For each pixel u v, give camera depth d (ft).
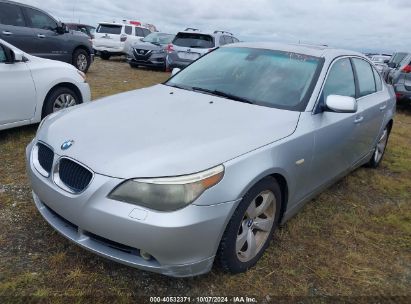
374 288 9.60
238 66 12.89
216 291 8.90
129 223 7.66
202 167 8.00
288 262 10.14
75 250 9.75
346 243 11.41
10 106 16.43
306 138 10.46
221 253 8.66
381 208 13.91
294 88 11.57
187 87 12.72
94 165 8.14
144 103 11.12
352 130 13.17
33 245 9.83
